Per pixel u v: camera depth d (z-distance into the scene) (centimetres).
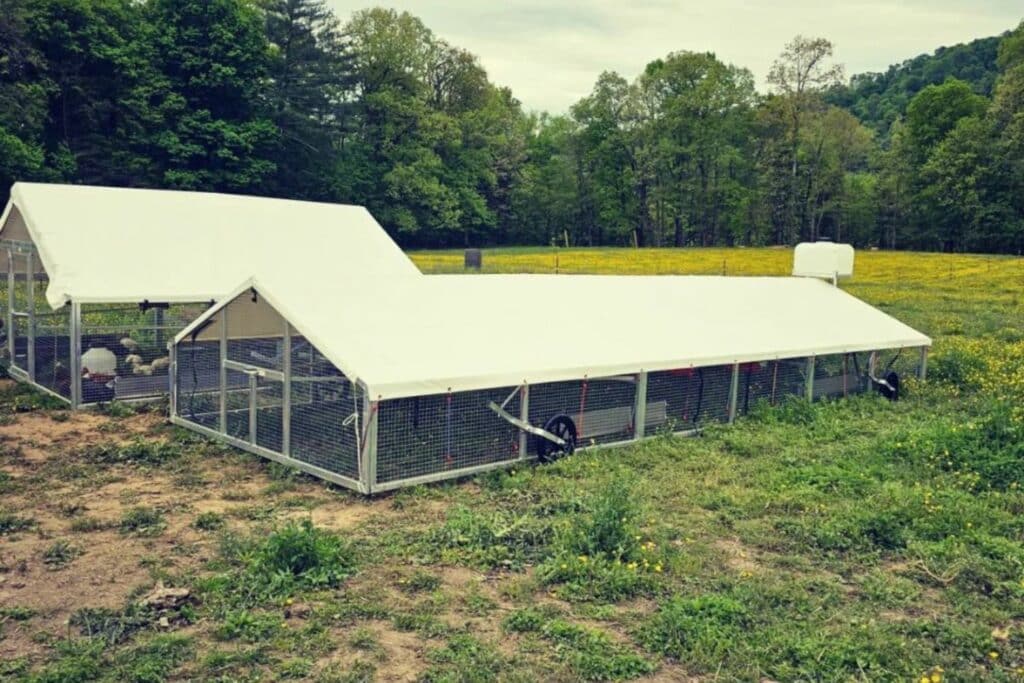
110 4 4309
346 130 5856
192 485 880
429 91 6450
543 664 492
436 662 493
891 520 776
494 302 1195
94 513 776
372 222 1892
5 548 678
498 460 973
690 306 1447
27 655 490
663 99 7106
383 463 874
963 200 5841
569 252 5747
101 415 1233
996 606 611
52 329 1366
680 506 838
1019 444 1002
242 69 4816
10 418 1184
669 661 508
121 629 520
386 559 664
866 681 488
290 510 796
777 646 527
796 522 783
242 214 1661
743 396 1319
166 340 1388
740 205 6856
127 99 4372
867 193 6750
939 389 1581
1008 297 3241
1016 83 5762
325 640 516
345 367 849
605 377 1073
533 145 8056
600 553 658
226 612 549
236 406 1048
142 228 1482
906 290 3484
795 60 6544
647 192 7312
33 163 3588
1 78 3612
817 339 1458
